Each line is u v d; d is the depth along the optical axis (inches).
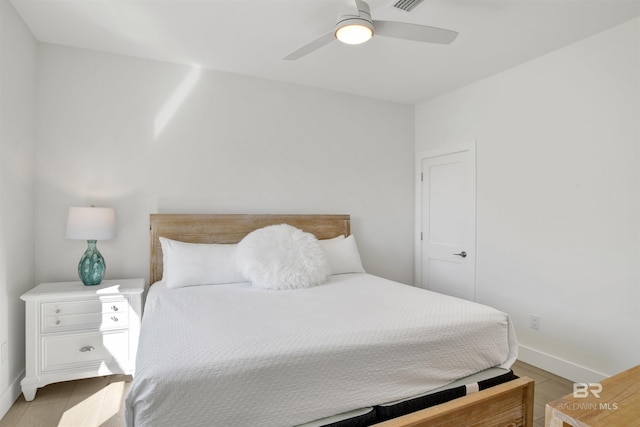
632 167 91.0
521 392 66.3
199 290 100.0
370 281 115.3
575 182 103.3
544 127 111.7
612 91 95.0
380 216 159.5
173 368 50.3
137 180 117.6
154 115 119.7
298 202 142.5
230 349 55.9
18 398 90.7
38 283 106.0
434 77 131.9
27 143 99.5
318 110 145.7
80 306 95.0
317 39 80.5
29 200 101.4
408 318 72.2
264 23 95.4
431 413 55.6
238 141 131.6
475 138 135.6
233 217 127.6
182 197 123.3
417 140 165.5
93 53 112.3
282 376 54.6
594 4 84.5
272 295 94.2
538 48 107.7
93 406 87.1
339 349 59.1
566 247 105.6
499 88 126.5
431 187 157.8
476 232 134.8
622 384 47.5
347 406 58.5
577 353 102.7
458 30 97.1
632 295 91.1
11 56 87.9
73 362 94.0
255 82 134.1
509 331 78.4
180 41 106.3
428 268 159.2
